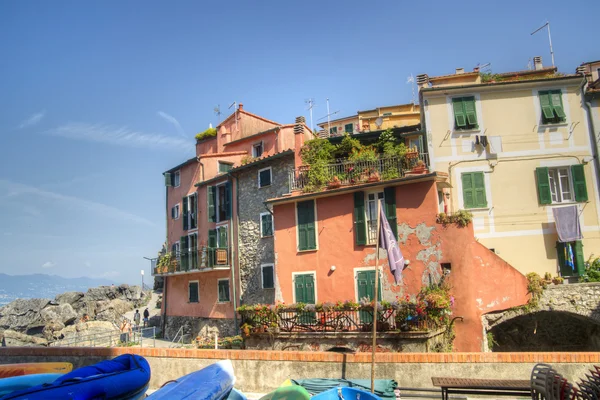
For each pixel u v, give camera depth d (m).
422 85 25.62
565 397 7.38
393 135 24.19
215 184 29.86
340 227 19.89
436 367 10.27
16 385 9.77
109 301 50.31
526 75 26.86
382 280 18.52
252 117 33.94
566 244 19.97
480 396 10.31
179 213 33.97
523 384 9.08
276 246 21.69
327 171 21.39
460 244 17.23
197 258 28.80
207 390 7.89
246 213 27.47
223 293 28.11
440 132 22.16
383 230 11.85
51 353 13.41
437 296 15.95
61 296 49.38
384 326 16.12
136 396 9.23
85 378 8.48
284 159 25.73
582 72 23.30
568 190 21.00
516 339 19.84
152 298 54.06
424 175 17.95
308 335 17.30
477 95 22.16
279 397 8.03
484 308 16.73
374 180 19.38
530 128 21.48
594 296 16.77
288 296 20.81
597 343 18.03
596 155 20.83
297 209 21.25
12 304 48.56
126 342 29.39
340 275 19.55
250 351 11.46
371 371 9.92
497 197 21.22
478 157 21.64
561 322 19.36
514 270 17.17
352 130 39.59
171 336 32.22
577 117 21.30
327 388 9.91
